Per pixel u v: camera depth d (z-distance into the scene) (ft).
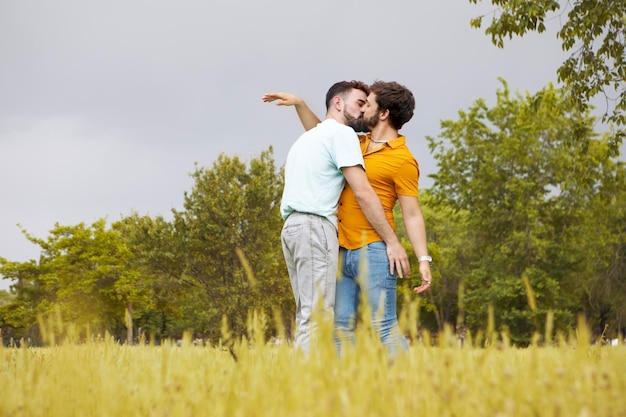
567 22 45.03
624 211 117.39
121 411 6.07
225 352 8.79
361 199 12.85
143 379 7.22
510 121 128.57
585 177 50.62
